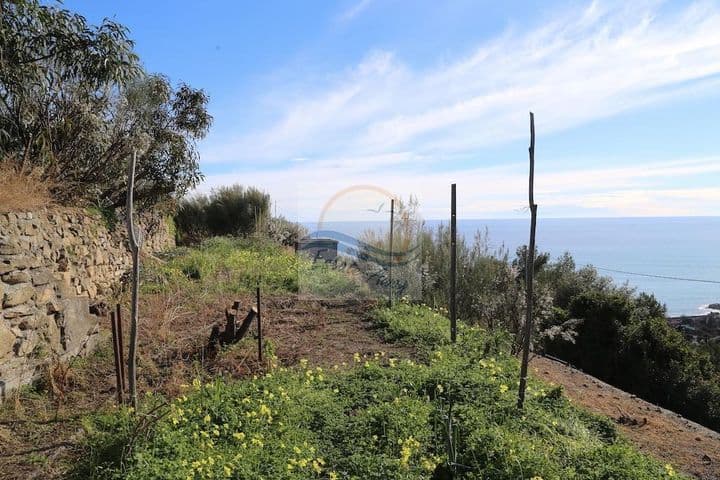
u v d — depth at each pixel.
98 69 7.38
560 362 6.72
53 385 4.02
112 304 6.31
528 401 3.95
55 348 4.54
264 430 3.36
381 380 4.23
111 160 9.00
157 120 10.62
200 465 2.80
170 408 3.50
